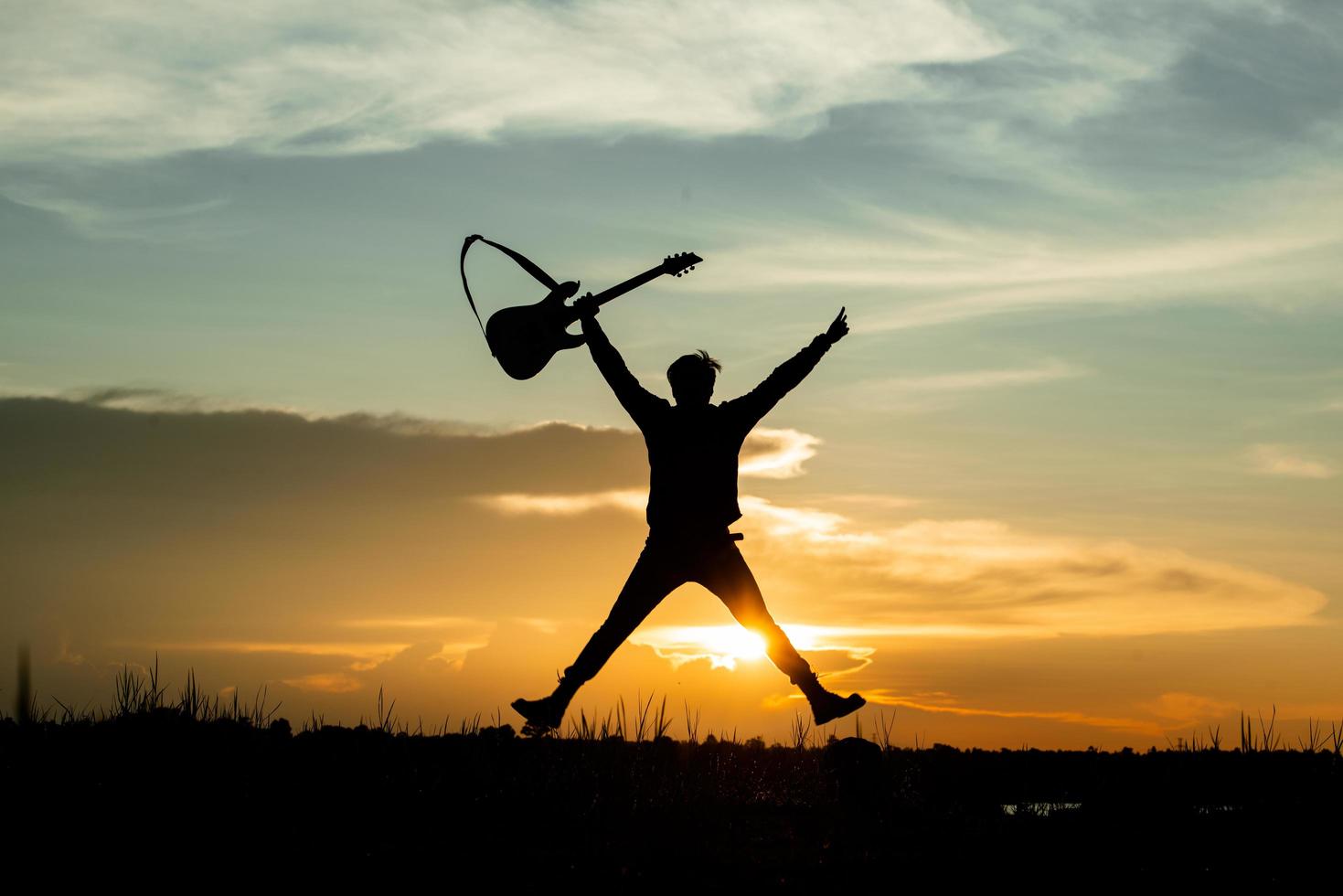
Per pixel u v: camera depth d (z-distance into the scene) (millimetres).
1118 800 7996
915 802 8352
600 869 6102
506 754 8805
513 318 8117
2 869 5793
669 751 9445
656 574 7727
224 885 5641
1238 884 5992
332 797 7516
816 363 7906
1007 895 5781
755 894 5707
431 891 5625
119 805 6957
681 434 7750
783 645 7840
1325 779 8219
